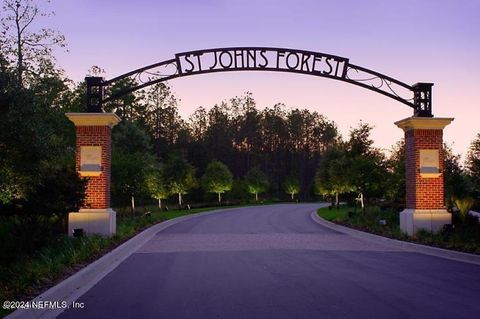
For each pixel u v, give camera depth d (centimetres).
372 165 3142
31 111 959
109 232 1856
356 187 3216
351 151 3753
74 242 1509
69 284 1010
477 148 2308
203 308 841
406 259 1438
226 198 7288
